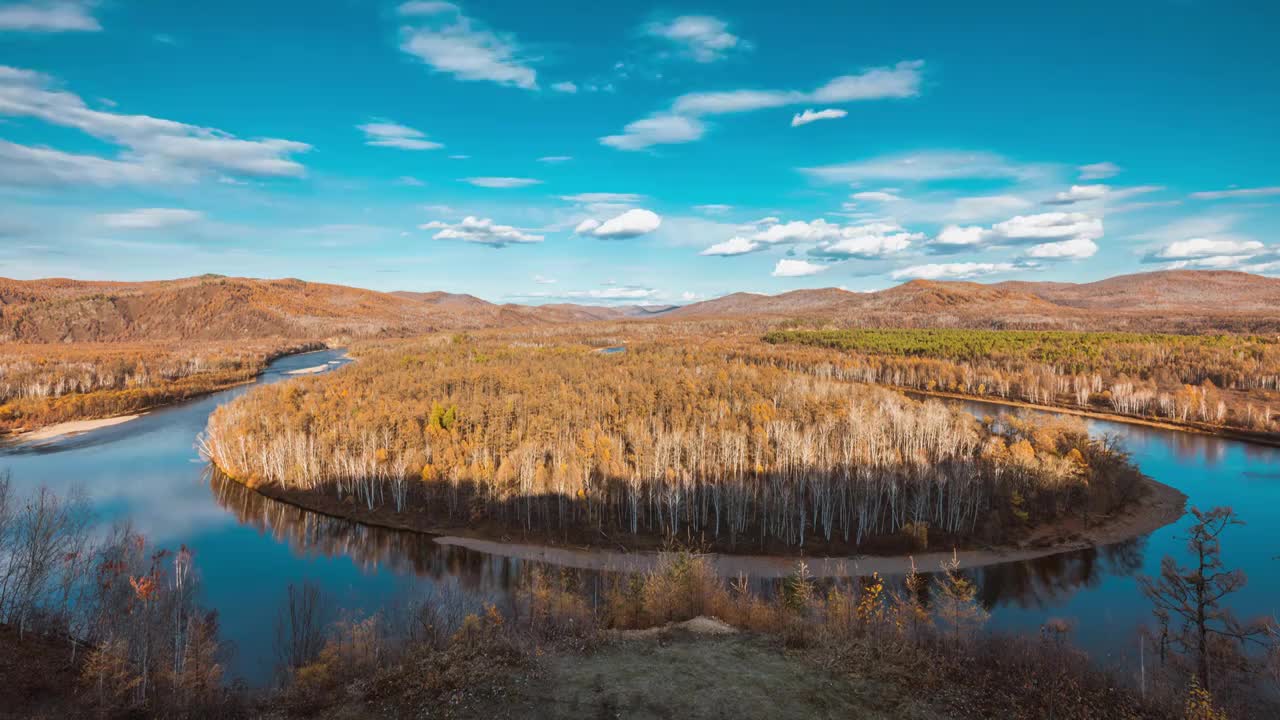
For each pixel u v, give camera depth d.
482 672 31.16
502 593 66.56
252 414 123.56
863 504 85.12
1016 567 75.81
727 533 85.62
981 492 90.62
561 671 31.38
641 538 84.06
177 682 34.03
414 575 72.69
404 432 111.94
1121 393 171.38
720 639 36.41
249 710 30.81
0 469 111.38
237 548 80.19
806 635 36.84
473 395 146.12
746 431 112.56
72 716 29.48
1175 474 115.06
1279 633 35.22
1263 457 126.50
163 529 85.81
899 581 71.81
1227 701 32.69
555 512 91.31
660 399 141.75
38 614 40.88
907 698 28.41
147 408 173.62
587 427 117.69
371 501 93.81
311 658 43.41
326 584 69.31
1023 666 32.88
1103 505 91.56
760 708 27.33
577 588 67.56
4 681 31.52
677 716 26.64
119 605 39.72
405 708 27.83
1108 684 32.09
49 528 46.09
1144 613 62.78
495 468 98.88
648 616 44.56
